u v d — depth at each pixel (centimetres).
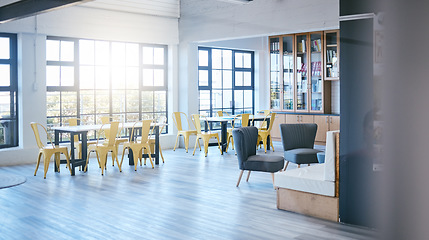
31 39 910
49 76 969
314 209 509
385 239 221
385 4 253
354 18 459
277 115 1181
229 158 975
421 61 228
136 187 673
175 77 1173
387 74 231
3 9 764
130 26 1067
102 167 787
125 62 1102
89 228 466
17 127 927
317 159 714
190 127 1161
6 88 906
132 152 886
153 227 469
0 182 706
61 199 597
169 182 711
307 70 1119
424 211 207
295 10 905
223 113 1288
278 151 1075
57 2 642
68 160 791
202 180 725
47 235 443
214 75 1260
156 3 1113
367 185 461
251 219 498
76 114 1014
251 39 1298
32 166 873
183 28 1158
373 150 454
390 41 241
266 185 681
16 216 513
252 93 1357
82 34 983
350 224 477
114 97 1083
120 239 430
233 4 1028
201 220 494
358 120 464
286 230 456
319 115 1095
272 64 1190
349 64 466
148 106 1152
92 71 1041
